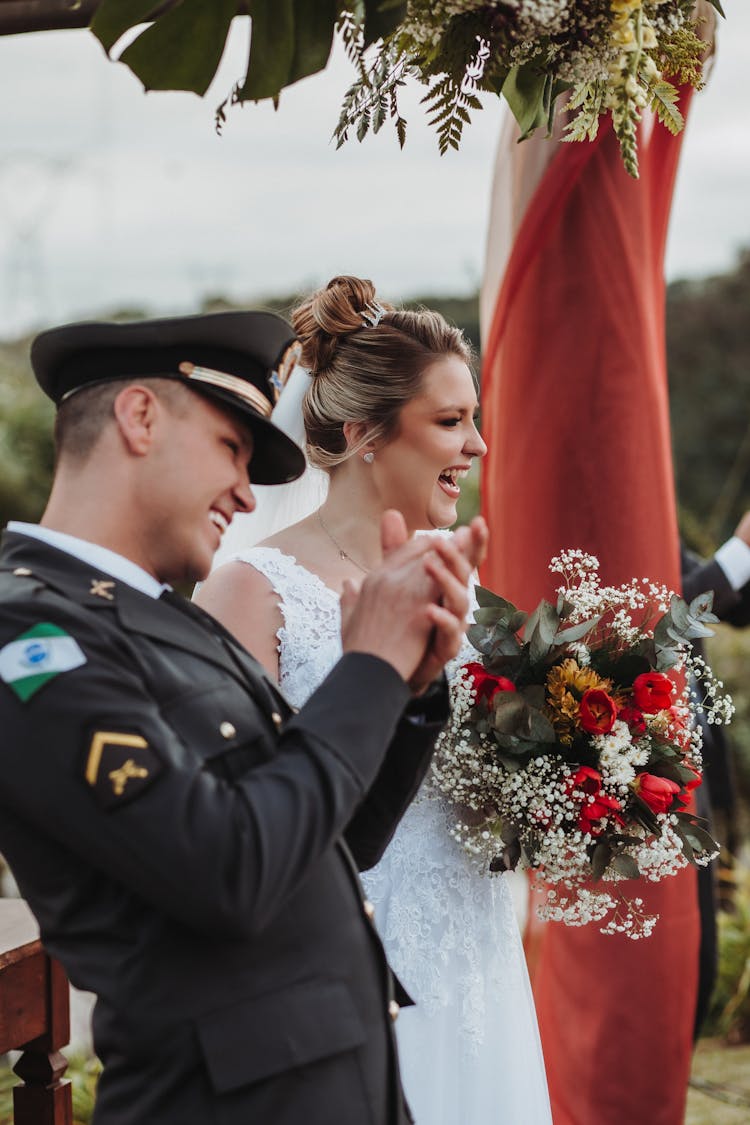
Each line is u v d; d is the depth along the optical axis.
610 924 2.03
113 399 1.34
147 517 1.35
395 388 2.12
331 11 1.51
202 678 1.33
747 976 4.53
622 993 2.62
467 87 1.55
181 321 1.34
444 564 1.34
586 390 2.57
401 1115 1.40
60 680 1.20
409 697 1.34
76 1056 3.81
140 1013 1.25
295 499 2.43
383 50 1.50
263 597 2.09
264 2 1.49
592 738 1.92
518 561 2.62
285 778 1.24
